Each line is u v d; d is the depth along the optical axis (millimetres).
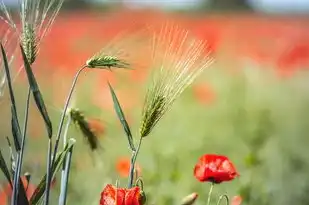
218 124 12781
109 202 3992
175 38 3748
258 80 15641
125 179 7602
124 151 9508
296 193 8602
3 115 12523
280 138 11727
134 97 12133
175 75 3836
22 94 13328
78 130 4590
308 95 15109
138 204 3984
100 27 20094
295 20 26203
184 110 13211
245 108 13422
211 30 19797
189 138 11047
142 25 3883
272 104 14406
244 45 18344
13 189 3910
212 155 4496
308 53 16203
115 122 11320
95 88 13828
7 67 3789
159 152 9156
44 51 16234
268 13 32500
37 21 3779
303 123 13055
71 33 19688
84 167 8219
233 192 7691
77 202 7742
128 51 3840
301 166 9758
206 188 7809
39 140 10727
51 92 15336
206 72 16641
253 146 10445
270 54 16844
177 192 7602
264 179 8789
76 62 15086
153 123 3938
